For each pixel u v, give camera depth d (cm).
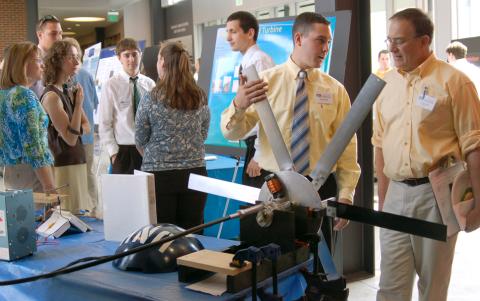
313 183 139
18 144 252
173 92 265
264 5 743
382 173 246
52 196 223
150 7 1095
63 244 198
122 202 196
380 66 566
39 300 164
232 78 383
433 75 214
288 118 226
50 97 315
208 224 134
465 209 210
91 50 621
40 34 414
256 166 271
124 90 391
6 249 178
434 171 213
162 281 146
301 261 146
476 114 207
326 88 229
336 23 307
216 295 132
